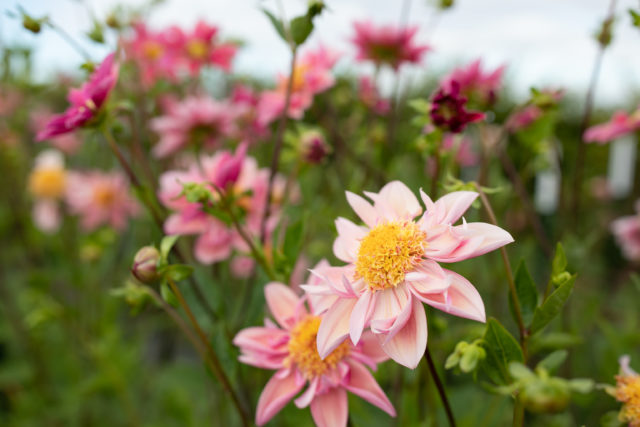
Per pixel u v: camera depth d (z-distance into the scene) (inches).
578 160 21.6
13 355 37.5
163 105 28.4
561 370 20.2
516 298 11.6
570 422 19.6
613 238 42.7
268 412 12.0
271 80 36.9
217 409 21.5
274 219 18.7
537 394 9.2
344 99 30.3
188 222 18.2
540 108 17.5
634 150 30.6
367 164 22.5
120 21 22.5
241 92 27.9
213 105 24.6
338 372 11.8
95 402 32.9
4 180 36.7
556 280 11.5
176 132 24.9
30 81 30.2
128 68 22.8
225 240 18.5
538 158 25.9
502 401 17.7
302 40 15.5
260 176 20.0
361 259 11.4
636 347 23.8
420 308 10.6
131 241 34.0
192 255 23.2
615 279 40.1
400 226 11.4
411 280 10.8
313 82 22.7
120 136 19.1
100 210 32.9
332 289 10.6
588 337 24.1
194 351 39.8
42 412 32.1
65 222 37.0
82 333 28.8
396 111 24.6
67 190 34.9
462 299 10.3
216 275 19.8
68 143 40.8
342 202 23.7
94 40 17.6
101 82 15.0
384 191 12.2
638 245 32.2
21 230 36.2
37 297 28.0
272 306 12.9
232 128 25.4
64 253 32.1
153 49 26.8
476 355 10.6
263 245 16.7
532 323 11.2
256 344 12.4
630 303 33.0
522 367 9.5
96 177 33.8
